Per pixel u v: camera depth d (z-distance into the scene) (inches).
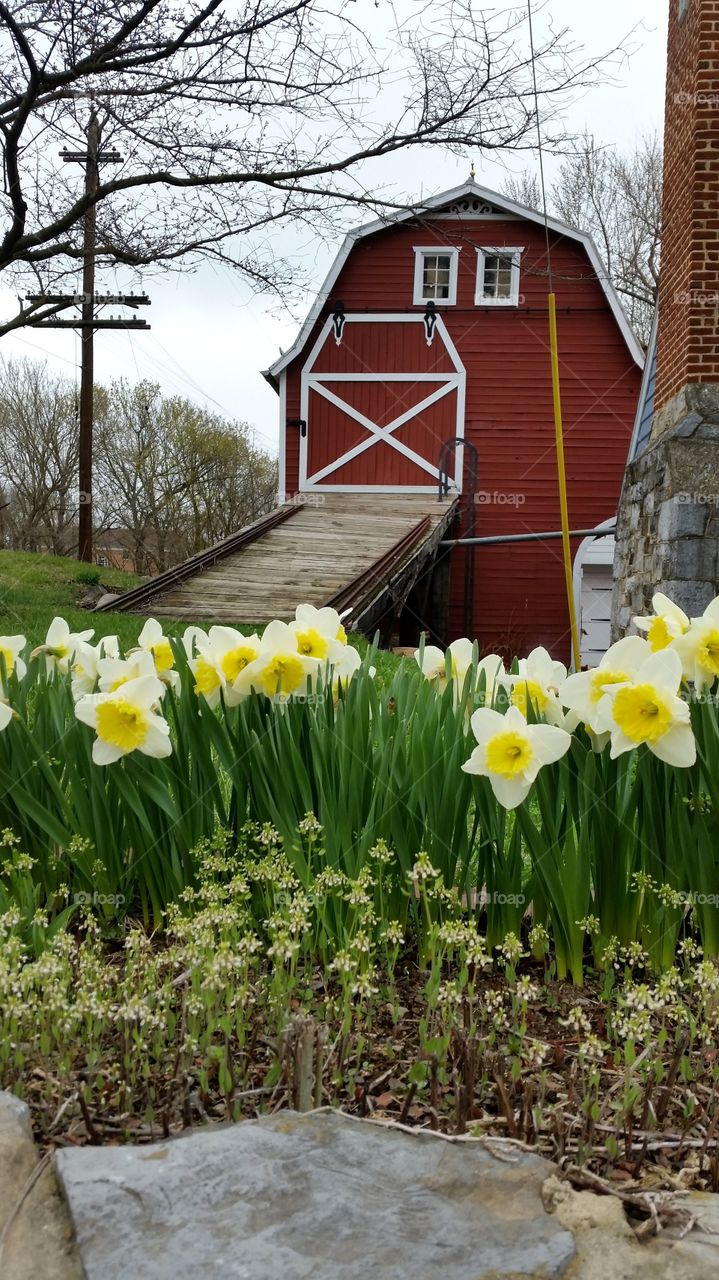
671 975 67.8
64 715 89.8
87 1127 55.4
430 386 768.3
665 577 326.3
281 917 74.5
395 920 78.5
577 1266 43.5
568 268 753.6
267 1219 45.3
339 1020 70.1
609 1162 55.1
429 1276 42.0
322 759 83.9
